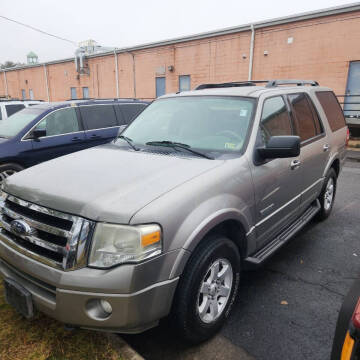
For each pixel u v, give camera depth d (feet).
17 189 8.22
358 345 4.86
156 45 71.41
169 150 10.12
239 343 8.46
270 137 10.50
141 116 12.71
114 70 83.46
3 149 19.52
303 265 12.37
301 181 12.41
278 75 53.78
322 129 14.51
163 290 6.99
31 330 8.68
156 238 6.81
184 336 7.87
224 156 9.34
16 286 7.63
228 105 10.86
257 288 10.87
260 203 9.79
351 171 28.09
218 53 61.41
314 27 48.65
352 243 14.20
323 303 10.07
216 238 8.29
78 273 6.66
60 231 7.00
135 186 7.55
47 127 21.43
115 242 6.63
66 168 8.91
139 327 6.96
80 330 8.69
